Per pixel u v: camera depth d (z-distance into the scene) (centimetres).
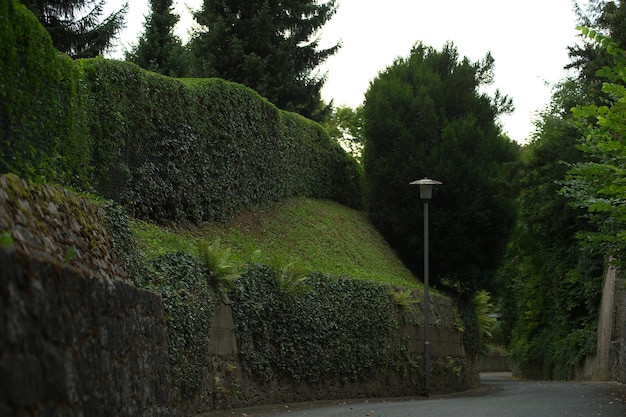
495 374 5662
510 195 2745
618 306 2809
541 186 3072
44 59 935
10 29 812
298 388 1642
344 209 2944
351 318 1906
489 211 2705
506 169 2850
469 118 2783
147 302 792
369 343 1992
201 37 3397
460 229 2723
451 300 2686
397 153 2788
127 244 1046
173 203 1812
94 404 548
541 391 2102
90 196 1052
